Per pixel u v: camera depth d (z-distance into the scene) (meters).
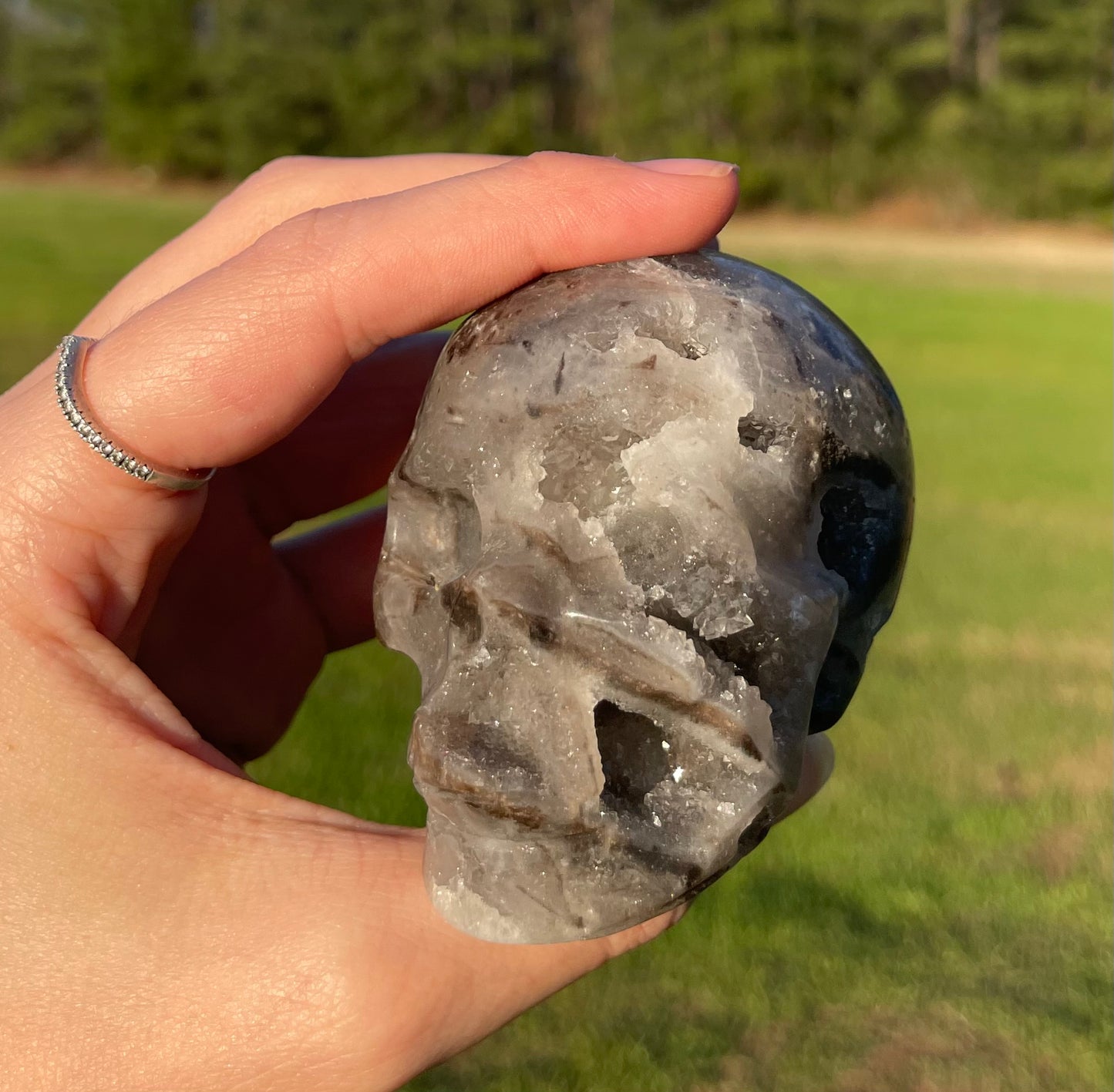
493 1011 0.13
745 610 0.12
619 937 0.13
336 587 0.22
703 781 0.12
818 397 0.13
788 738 0.12
